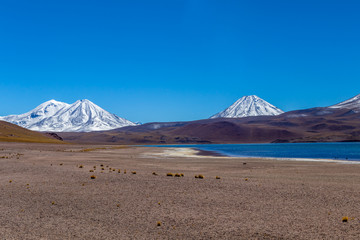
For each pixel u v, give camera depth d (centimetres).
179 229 1595
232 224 1667
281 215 1830
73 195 2414
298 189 2672
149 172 4062
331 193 2473
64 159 6312
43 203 2147
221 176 3659
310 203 2128
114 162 5856
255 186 2842
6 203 2147
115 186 2833
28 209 1989
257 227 1611
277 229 1577
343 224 1645
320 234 1499
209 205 2089
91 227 1628
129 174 3753
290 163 5816
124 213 1894
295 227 1605
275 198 2302
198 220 1744
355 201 2173
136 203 2150
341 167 4872
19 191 2566
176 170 4425
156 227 1628
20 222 1714
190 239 1459
